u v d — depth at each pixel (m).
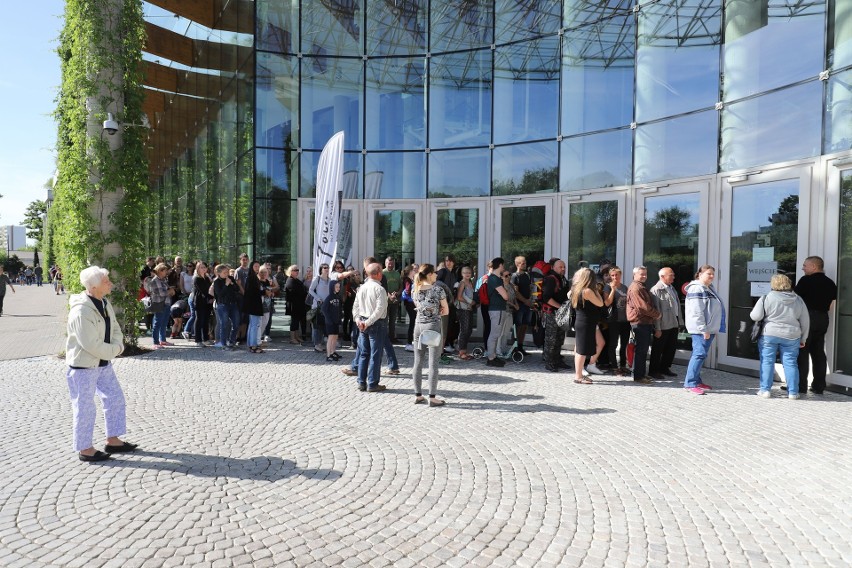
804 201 8.51
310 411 6.88
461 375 9.13
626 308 8.76
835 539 3.69
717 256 9.84
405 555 3.48
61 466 4.95
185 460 5.12
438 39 14.30
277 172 14.30
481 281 10.75
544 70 12.99
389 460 5.16
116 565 3.33
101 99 10.71
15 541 3.61
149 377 8.85
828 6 8.25
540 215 12.99
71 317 5.00
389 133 14.67
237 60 14.80
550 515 4.04
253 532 3.76
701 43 10.23
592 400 7.46
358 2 14.71
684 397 7.66
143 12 11.30
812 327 7.79
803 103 8.60
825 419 6.54
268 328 12.91
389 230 14.63
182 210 20.17
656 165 11.07
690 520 3.97
